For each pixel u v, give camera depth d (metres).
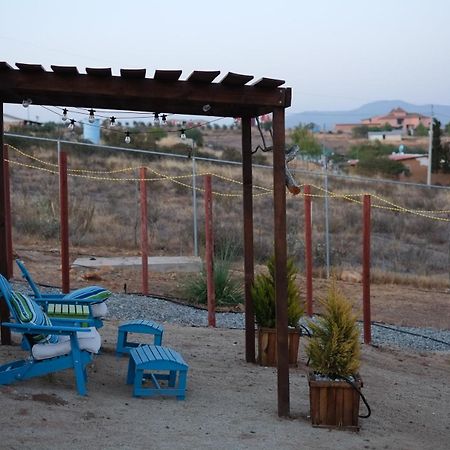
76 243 19.00
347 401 6.16
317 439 5.82
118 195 28.12
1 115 7.56
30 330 6.01
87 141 35.47
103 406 5.97
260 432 5.83
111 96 6.25
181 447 5.25
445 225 29.73
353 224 27.66
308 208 11.98
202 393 6.84
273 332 8.16
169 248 19.56
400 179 50.59
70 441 5.07
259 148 7.76
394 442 6.06
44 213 21.03
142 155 36.66
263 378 7.67
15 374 6.13
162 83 6.16
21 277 13.27
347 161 60.88
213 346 9.13
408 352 10.78
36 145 33.75
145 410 6.04
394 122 178.00
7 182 12.26
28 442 4.94
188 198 29.11
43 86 6.01
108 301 11.96
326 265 17.72
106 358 7.77
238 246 19.31
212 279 10.73
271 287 8.24
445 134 114.00
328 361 6.22
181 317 11.45
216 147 50.75
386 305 15.03
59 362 6.16
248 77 6.06
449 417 7.44
